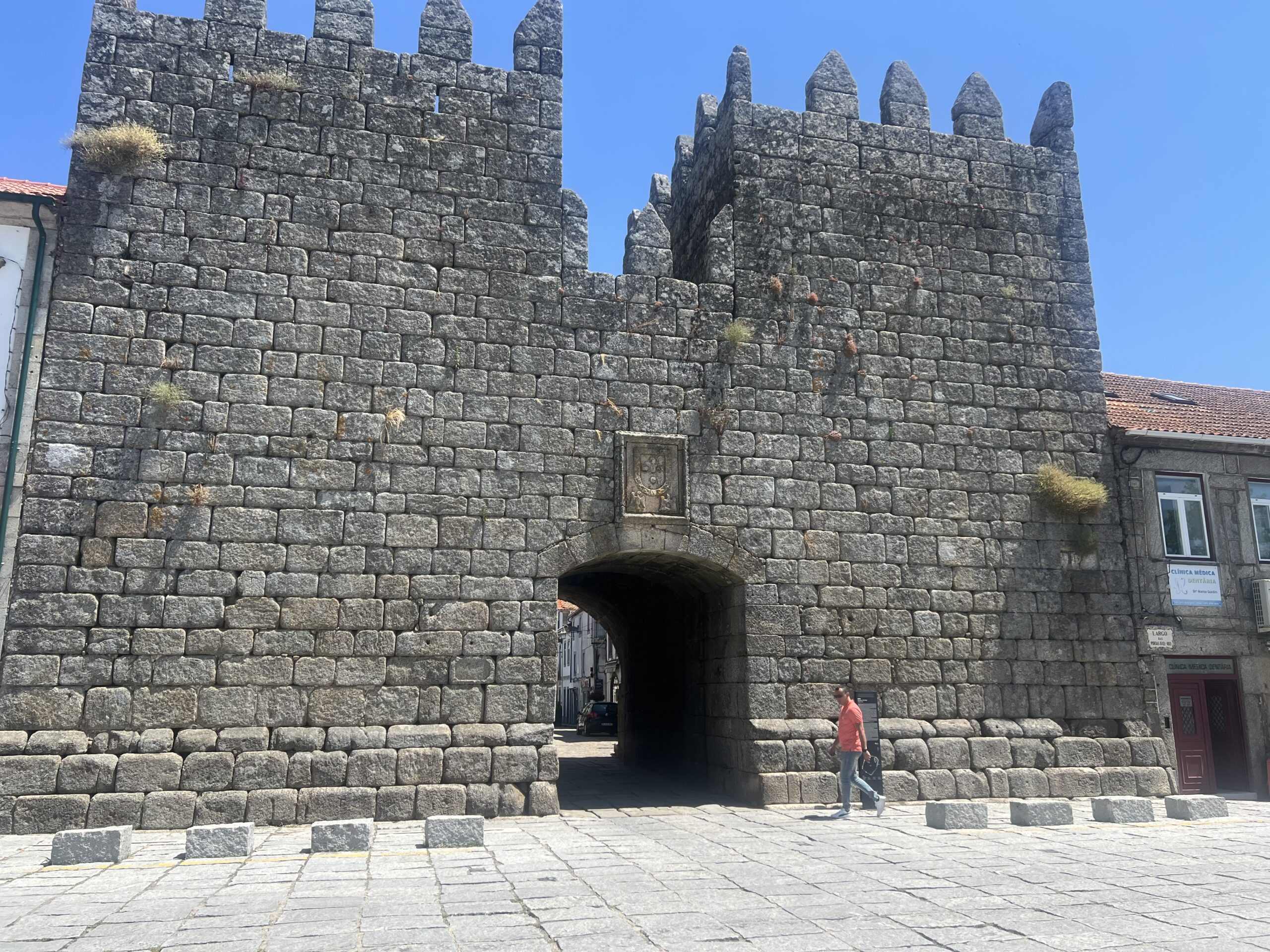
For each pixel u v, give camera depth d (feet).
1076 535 57.41
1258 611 61.00
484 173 53.16
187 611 44.52
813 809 48.47
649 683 73.67
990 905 26.91
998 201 61.46
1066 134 64.13
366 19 53.26
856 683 52.44
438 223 51.83
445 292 51.16
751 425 54.19
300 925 24.23
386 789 44.57
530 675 48.11
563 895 27.99
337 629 46.11
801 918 25.22
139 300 46.93
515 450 50.47
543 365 51.80
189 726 43.50
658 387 53.26
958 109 63.21
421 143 52.47
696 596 61.05
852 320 57.11
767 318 55.83
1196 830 42.24
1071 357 60.39
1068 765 53.78
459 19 54.90
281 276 48.96
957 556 55.52
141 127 48.44
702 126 65.46
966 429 57.47
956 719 53.36
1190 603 60.39
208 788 42.75
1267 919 25.39
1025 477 57.82
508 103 54.44
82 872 31.76
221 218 48.80
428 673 46.85
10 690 41.98
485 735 46.65
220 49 50.75
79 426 45.03
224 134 49.70
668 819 45.62
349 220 50.52
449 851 35.83
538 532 49.85
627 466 51.65
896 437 56.24
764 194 57.62
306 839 39.01
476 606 48.16
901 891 28.81
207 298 47.78
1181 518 62.34
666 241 55.67
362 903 26.84
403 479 48.49
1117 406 67.15
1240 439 62.23
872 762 51.03
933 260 59.41
